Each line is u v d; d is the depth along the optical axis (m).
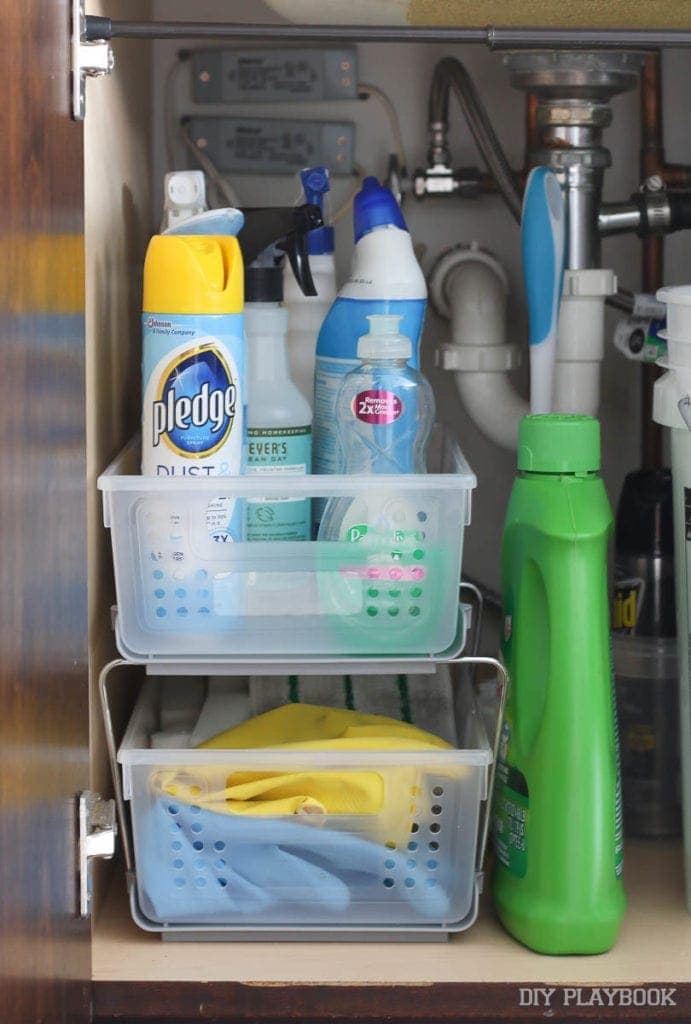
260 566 0.95
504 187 1.30
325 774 0.95
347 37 0.95
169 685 1.17
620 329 1.30
